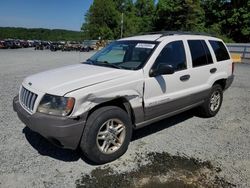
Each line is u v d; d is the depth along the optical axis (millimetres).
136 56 4449
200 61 5250
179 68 4711
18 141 4344
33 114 3461
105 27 71875
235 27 46594
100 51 5297
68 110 3287
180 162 3809
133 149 4199
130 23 72125
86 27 75812
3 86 8625
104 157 3674
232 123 5559
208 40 5652
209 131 5062
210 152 4152
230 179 3404
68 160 3811
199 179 3391
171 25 50469
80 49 44125
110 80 3725
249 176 3484
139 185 3242
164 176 3447
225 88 6184
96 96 3492
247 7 44406
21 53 33375
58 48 45188
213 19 49312
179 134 4871
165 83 4375
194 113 6051
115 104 3924
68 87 3457
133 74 3984
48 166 3627
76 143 3457
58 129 3264
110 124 3715
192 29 47844
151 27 54219
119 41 5219
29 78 4102
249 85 10148
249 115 6152
